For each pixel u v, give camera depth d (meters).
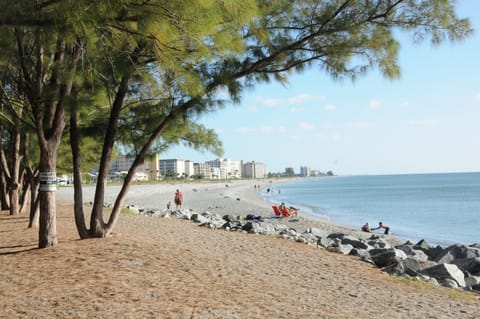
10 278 7.40
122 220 18.14
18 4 4.75
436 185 134.50
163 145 11.56
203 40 6.32
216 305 6.29
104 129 11.53
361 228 31.20
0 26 4.91
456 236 29.44
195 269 8.57
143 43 6.06
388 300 7.87
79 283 7.07
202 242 12.94
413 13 8.43
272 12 9.02
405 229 33.28
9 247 10.60
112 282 7.16
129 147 11.84
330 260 11.61
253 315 5.96
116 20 5.00
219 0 5.26
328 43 9.09
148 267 8.28
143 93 10.80
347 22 8.67
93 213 11.05
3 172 22.02
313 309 6.64
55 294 6.49
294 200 73.50
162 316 5.64
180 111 9.95
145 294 6.61
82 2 4.69
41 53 9.10
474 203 59.00
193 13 4.94
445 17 8.24
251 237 15.07
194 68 8.21
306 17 9.08
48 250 9.43
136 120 11.38
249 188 129.25
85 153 17.16
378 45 8.75
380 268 11.24
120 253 9.13
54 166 10.01
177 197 37.34
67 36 4.98
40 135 9.61
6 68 8.84
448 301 8.15
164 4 4.91
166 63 5.79
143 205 48.75
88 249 9.48
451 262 14.41
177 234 14.43
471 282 11.06
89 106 9.31
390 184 161.25
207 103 9.73
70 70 8.15
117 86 10.11
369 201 68.56
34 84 9.55
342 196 85.31
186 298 6.54
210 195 79.62
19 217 18.33
